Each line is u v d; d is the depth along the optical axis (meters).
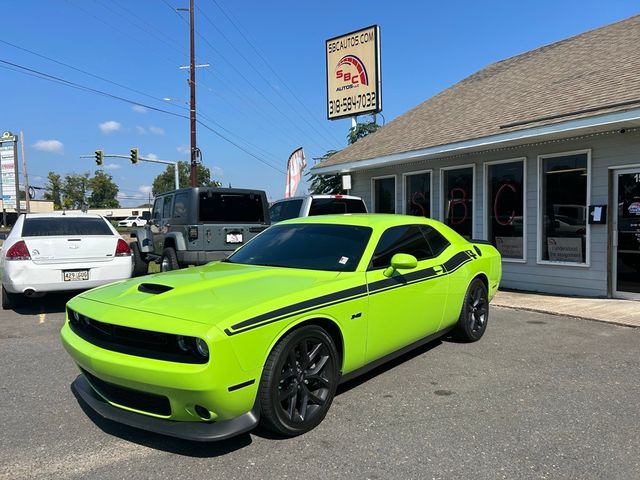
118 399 3.44
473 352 5.50
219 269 4.45
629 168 8.38
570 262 9.34
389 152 12.19
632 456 3.20
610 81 9.33
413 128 13.42
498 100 11.85
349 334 3.91
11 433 3.56
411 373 4.80
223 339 3.02
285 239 4.95
